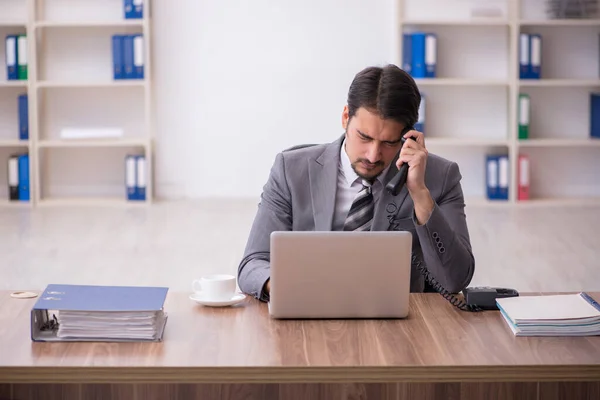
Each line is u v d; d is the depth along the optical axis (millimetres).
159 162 8727
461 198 3037
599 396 2287
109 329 2395
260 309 2719
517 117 8477
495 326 2553
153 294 2537
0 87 8656
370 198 2955
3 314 2656
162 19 8539
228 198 8773
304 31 8562
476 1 8562
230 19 8547
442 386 2279
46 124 8703
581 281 5691
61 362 2230
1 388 2281
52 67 8602
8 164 8492
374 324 2555
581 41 8656
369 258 2564
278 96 8648
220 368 2211
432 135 8742
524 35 8391
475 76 8656
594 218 7879
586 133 8797
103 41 8602
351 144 2799
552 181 8891
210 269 5953
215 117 8672
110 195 8797
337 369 2217
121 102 8711
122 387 2277
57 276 5727
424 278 3025
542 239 6980
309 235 2545
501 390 2285
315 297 2572
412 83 2734
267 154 8719
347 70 8602
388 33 8555
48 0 8500
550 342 2410
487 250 6578
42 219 7738
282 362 2236
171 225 7461
